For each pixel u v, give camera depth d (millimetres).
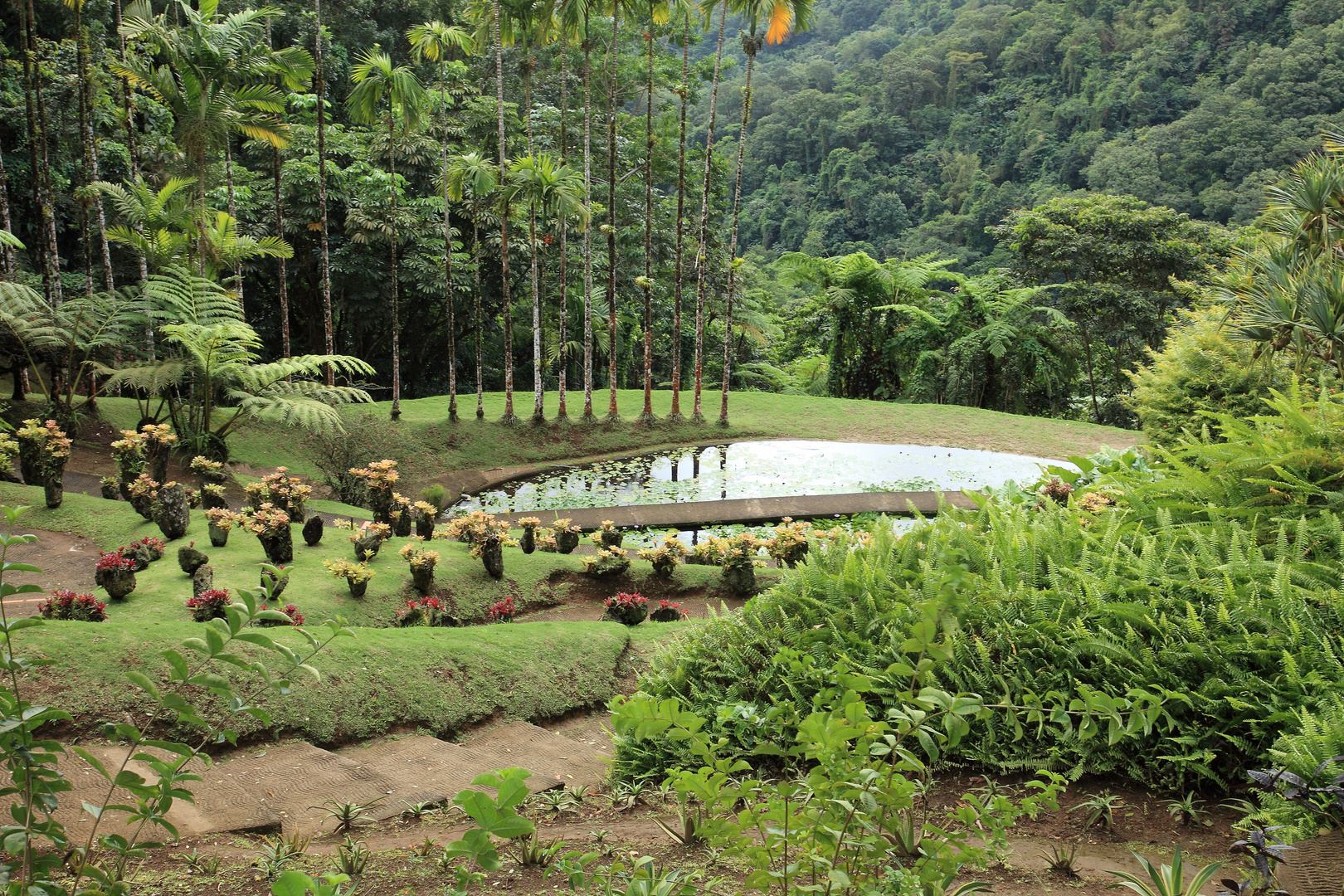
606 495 14203
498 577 7715
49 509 8648
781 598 4246
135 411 14117
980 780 3131
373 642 5195
